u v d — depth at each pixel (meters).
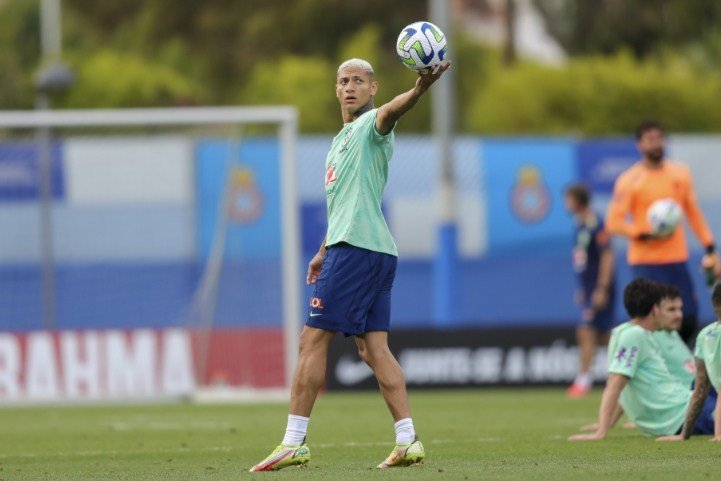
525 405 53.91
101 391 61.47
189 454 34.22
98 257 69.12
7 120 64.94
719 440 32.25
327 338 27.33
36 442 39.50
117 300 69.12
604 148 91.75
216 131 69.94
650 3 140.88
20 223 68.44
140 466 30.78
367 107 27.94
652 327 35.09
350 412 51.16
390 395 27.59
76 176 69.12
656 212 44.62
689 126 122.00
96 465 31.41
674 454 29.47
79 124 65.50
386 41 140.12
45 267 67.25
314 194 88.12
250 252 69.56
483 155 91.31
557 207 91.50
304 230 88.06
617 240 88.81
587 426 39.38
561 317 91.12
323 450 34.44
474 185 91.25
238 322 68.06
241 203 70.00
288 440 27.39
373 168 27.34
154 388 61.91
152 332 62.25
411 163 91.31
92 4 149.25
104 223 69.19
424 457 30.20
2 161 68.38
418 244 90.94
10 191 68.44
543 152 91.62
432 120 134.62
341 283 27.00
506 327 67.00
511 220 91.25
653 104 121.38
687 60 140.62
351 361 66.06
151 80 123.00
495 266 91.12
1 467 31.36
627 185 46.09
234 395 64.50
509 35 147.38
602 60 126.56
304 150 88.50
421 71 26.20
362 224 27.08
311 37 140.25
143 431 43.44
